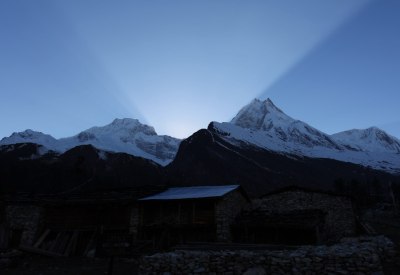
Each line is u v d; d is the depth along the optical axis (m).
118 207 31.52
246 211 32.56
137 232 29.66
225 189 31.11
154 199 29.52
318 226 27.88
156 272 16.30
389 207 69.06
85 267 22.80
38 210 32.59
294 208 35.84
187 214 29.41
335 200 35.25
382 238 22.75
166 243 28.64
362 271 14.09
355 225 35.31
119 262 24.23
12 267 23.44
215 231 28.14
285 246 18.92
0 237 31.72
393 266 17.11
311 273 14.64
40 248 30.39
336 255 14.67
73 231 31.47
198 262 16.09
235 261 15.74
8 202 33.91
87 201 31.67
